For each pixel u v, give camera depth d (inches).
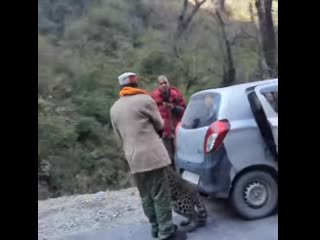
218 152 195.9
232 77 617.9
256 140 199.5
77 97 539.2
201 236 190.1
